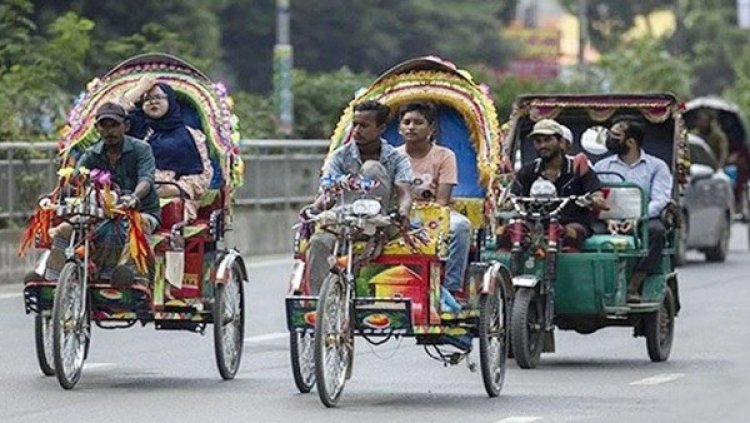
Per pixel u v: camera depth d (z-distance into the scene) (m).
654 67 81.31
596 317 24.75
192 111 23.59
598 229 24.98
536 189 24.28
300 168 46.72
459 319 20.62
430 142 21.83
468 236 20.78
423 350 25.80
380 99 22.53
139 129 23.19
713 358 25.28
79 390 21.23
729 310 31.95
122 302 21.78
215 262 22.56
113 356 24.61
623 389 21.89
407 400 20.72
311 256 20.11
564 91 76.50
